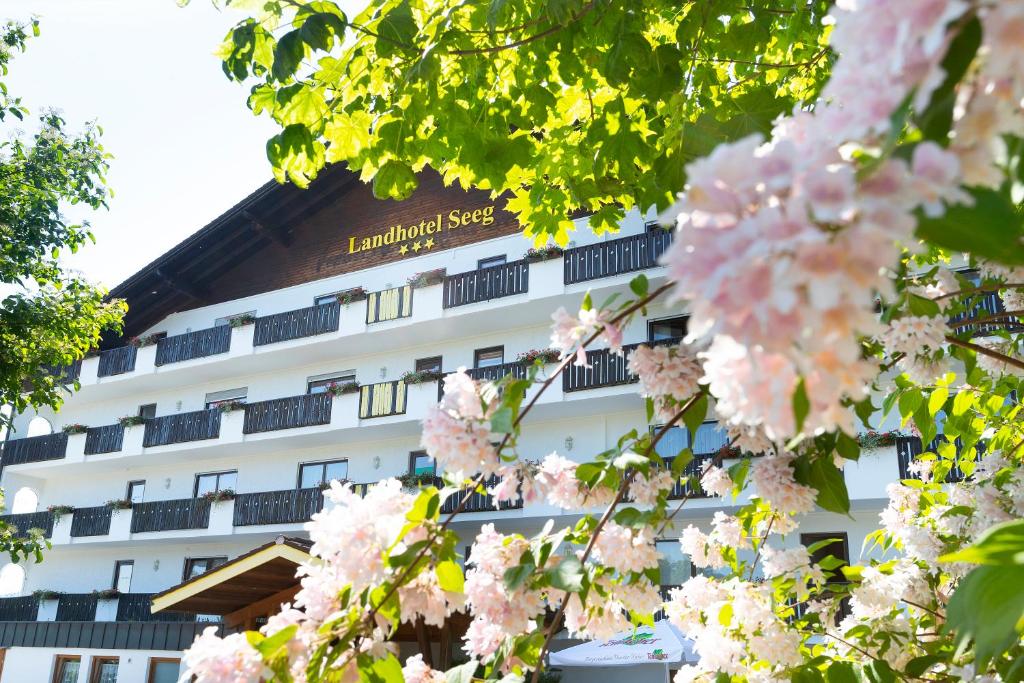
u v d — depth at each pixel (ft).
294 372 85.71
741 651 8.27
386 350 80.33
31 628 85.10
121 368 91.04
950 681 7.79
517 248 76.79
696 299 2.50
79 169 45.60
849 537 54.13
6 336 43.88
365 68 11.96
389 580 5.97
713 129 6.13
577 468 7.50
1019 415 11.02
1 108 42.65
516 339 73.41
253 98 11.25
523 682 6.97
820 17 11.16
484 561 7.17
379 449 78.07
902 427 9.51
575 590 6.59
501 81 14.44
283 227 90.43
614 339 5.94
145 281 91.97
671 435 58.80
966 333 8.41
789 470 6.86
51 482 99.55
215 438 82.58
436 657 56.70
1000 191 2.88
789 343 2.44
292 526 77.66
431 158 14.19
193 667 5.62
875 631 8.57
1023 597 3.25
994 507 9.15
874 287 2.34
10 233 43.73
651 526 7.19
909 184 2.40
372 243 85.40
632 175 13.50
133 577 89.76
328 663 5.67
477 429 6.17
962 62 2.46
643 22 12.96
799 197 2.35
